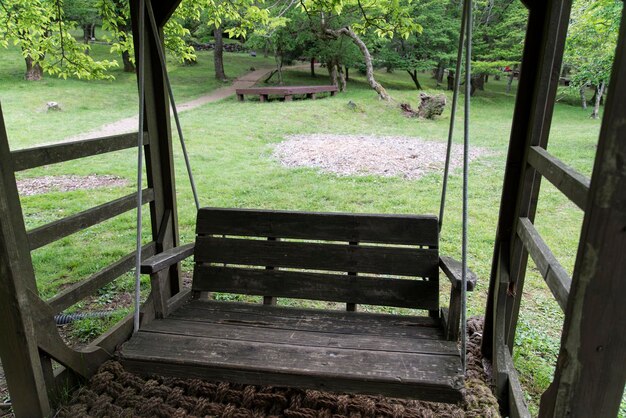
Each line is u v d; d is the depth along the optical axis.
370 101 16.06
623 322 1.18
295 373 1.79
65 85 18.14
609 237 1.13
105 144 2.49
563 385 1.26
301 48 20.39
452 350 1.95
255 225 2.63
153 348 1.99
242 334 2.13
